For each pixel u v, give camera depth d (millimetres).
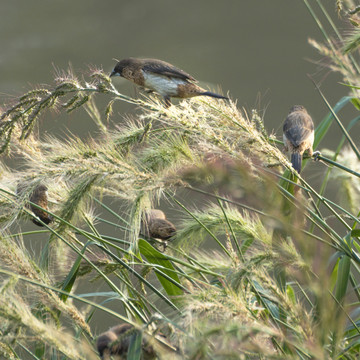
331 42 10117
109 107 9094
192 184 7883
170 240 9945
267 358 6273
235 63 42219
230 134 8312
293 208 8055
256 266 7027
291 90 37000
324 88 36812
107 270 8812
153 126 9031
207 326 6395
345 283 7996
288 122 10219
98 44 46438
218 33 48375
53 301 7160
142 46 46531
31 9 54156
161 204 18328
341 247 8164
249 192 6754
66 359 7688
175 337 6559
